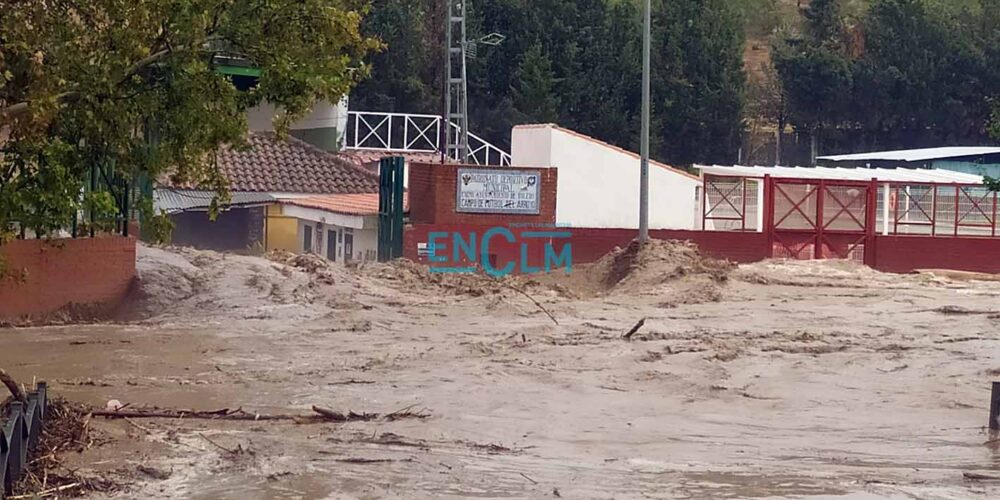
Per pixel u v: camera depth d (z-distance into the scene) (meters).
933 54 74.25
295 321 23.34
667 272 31.08
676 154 71.62
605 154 46.06
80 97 15.23
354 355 19.48
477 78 68.25
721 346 20.47
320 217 41.69
